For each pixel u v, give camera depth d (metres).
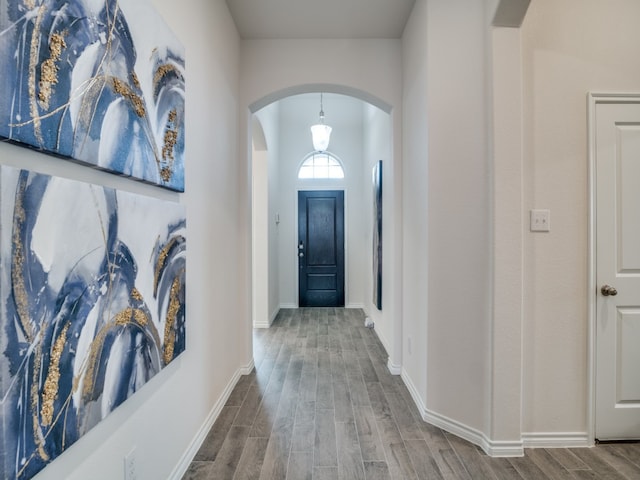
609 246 1.94
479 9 1.95
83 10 0.92
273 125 5.02
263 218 4.53
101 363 1.01
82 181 0.97
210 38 2.09
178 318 1.54
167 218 1.43
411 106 2.58
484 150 1.94
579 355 1.95
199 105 1.89
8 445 0.72
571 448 1.93
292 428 2.10
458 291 2.04
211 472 1.71
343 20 2.68
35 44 0.77
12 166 0.76
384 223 3.73
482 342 1.95
